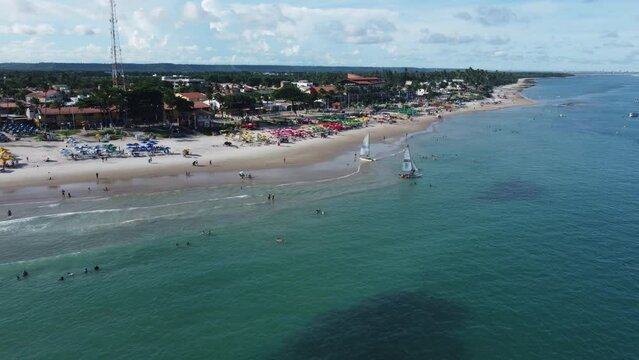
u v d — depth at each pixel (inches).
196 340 1556.3
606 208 2878.9
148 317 1675.7
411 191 3243.1
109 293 1823.3
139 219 2546.8
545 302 1782.7
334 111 7869.1
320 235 2426.2
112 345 1526.8
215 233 2407.7
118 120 5246.1
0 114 5398.6
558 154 4633.4
